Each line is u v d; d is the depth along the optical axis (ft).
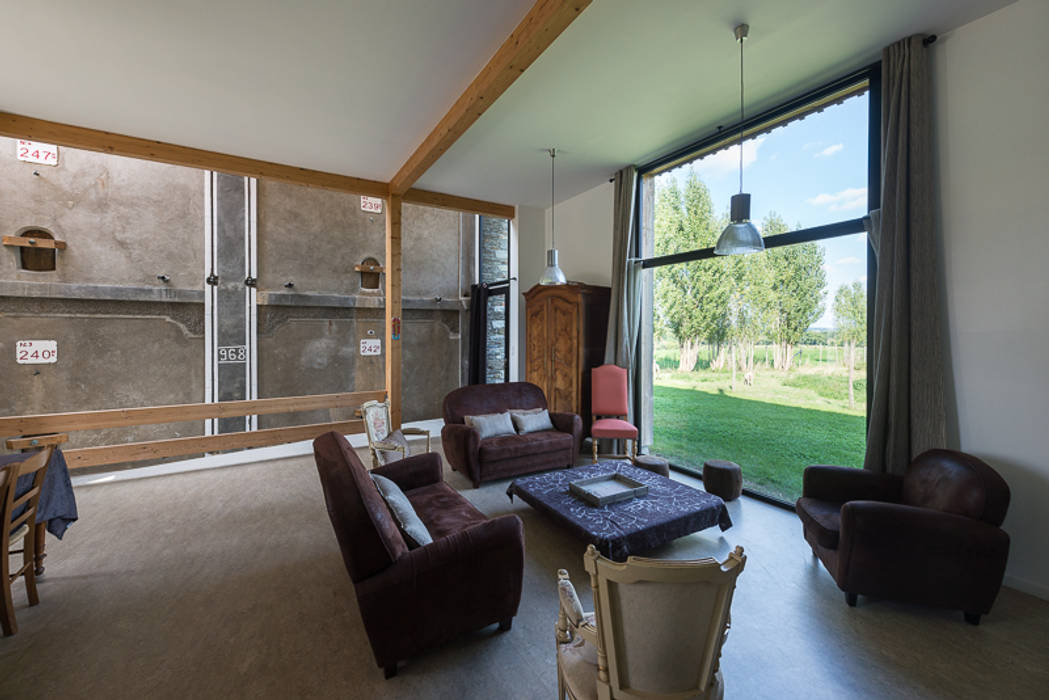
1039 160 7.33
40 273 17.10
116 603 7.30
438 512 8.17
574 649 4.70
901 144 8.54
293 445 17.79
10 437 12.48
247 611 7.09
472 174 16.31
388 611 5.53
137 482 13.41
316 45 8.59
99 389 18.13
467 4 7.49
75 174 17.53
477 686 5.56
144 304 18.78
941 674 5.70
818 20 7.97
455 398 14.53
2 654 6.07
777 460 16.40
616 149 14.01
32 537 7.23
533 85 10.25
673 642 3.67
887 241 8.82
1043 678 5.61
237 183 20.02
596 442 14.76
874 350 9.27
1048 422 7.30
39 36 8.20
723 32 8.34
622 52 8.95
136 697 5.34
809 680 5.62
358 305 22.63
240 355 20.29
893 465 8.64
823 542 7.51
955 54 8.23
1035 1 7.32
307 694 5.40
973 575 6.45
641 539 7.97
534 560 8.79
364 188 16.19
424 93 10.36
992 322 7.87
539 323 17.74
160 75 9.55
